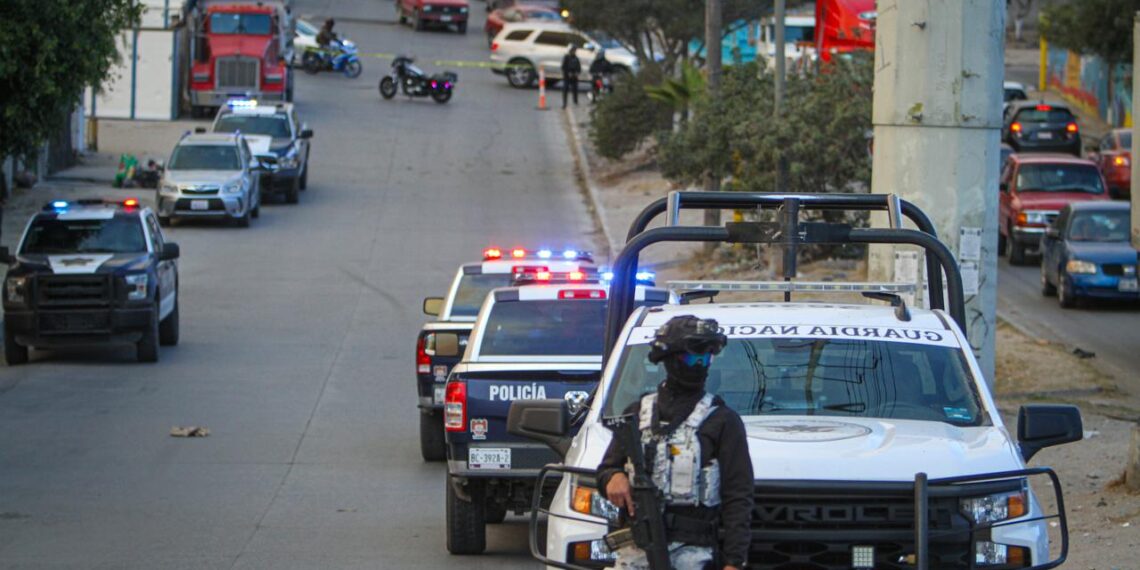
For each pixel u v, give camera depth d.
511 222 117.00
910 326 23.48
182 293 87.62
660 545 17.16
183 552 35.66
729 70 97.88
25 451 49.19
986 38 51.12
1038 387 57.41
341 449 50.59
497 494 35.50
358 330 77.62
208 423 54.81
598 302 38.66
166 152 145.88
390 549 36.19
